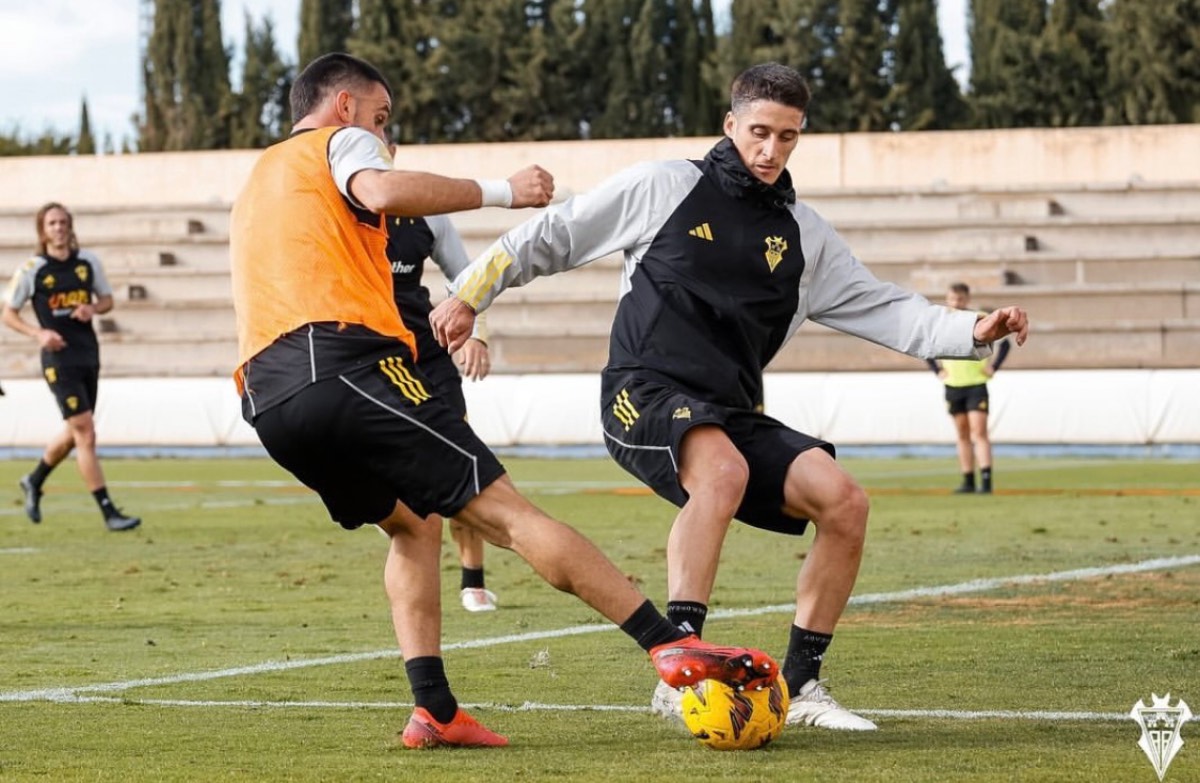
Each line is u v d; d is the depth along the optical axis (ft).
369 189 29.86
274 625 52.06
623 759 29.30
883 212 219.00
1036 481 124.57
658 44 318.45
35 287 88.48
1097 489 114.62
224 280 220.84
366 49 325.01
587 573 29.32
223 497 118.62
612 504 106.83
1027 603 54.39
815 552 33.78
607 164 229.86
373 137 31.14
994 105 302.66
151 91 360.89
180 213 234.17
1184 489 113.91
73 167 247.09
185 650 46.37
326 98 32.71
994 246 209.05
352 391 29.84
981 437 112.98
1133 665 41.01
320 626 51.78
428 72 319.68
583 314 209.77
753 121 34.22
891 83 309.22
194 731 33.06
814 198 220.23
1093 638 45.93
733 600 56.85
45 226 88.33
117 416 180.96
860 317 36.19
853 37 305.12
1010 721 33.19
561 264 34.68
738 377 34.45
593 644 46.57
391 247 51.78
